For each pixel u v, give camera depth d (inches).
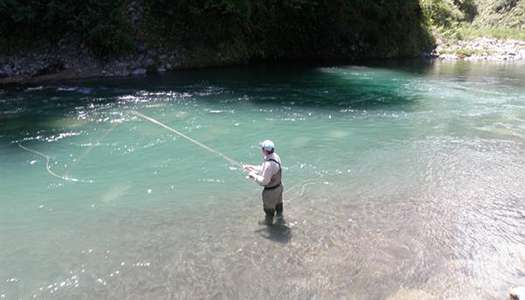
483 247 267.7
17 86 673.0
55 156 399.9
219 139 450.6
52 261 251.9
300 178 362.0
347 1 1035.3
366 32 1095.0
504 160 409.7
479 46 1208.8
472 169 387.5
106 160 393.1
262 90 682.8
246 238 274.4
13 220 294.4
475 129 500.1
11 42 753.0
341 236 277.1
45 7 761.0
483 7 1453.0
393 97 652.1
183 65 860.6
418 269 244.7
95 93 634.8
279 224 290.8
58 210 308.0
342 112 561.0
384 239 274.5
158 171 372.8
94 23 775.7
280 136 462.6
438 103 617.9
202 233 280.1
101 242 270.5
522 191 346.9
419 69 922.1
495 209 316.8
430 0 1242.6
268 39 976.3
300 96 645.9
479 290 227.9
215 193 335.3
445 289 228.4
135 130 473.1
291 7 959.0
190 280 235.6
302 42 1016.9
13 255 257.3
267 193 284.7
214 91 666.2
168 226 288.5
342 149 429.7
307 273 240.8
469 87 729.6
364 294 224.1
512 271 244.4
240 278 237.0
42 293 225.9
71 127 479.2
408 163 398.3
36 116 516.1
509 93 685.3
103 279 236.7
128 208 311.6
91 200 322.7
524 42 1248.8
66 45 784.3
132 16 834.2
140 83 713.6
